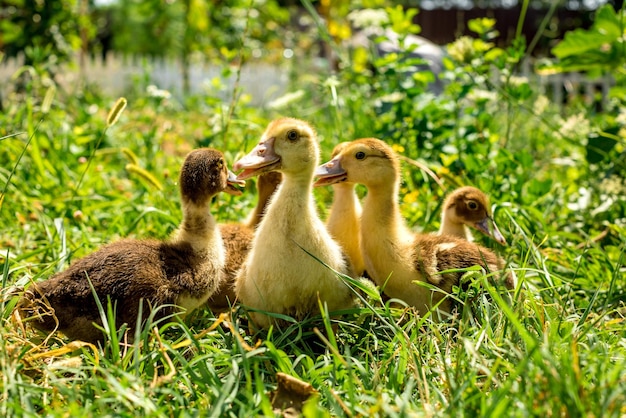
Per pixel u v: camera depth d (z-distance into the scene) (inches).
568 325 30.5
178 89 109.4
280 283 31.7
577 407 24.1
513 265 36.3
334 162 35.3
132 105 80.7
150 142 53.9
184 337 30.9
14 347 27.7
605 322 32.5
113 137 56.5
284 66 106.8
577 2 181.0
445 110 49.4
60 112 60.5
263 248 32.0
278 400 26.8
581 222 45.0
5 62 83.8
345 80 55.2
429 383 27.8
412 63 50.4
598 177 48.6
